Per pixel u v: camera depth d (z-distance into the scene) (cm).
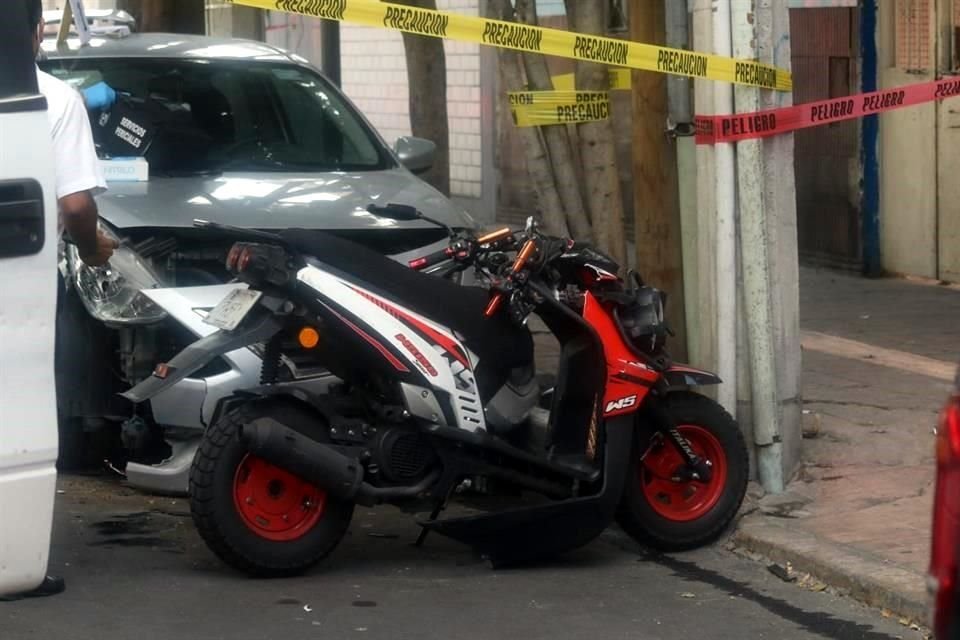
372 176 787
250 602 545
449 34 637
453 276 651
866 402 815
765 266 671
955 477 332
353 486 560
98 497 693
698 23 685
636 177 752
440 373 574
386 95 1862
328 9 623
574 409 592
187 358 552
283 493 569
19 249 440
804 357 932
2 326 439
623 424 588
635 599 564
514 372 612
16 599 539
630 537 633
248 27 1658
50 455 449
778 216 681
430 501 590
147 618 524
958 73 1104
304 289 558
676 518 620
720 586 583
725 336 677
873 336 990
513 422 602
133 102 795
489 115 1636
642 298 600
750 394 680
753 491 674
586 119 751
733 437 627
